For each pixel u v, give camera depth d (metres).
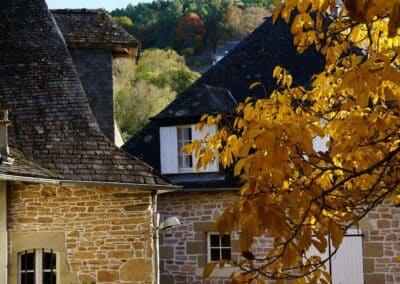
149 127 18.05
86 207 11.13
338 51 5.30
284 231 3.44
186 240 15.77
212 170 15.90
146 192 11.35
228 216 3.26
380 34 4.91
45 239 10.92
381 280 14.79
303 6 4.34
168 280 15.77
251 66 18.30
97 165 11.38
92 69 15.14
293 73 17.56
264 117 5.02
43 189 11.02
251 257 3.70
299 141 3.45
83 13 15.83
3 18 13.43
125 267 11.10
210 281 15.45
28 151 11.34
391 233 14.80
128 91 39.56
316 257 4.16
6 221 10.80
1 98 12.18
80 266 11.00
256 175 3.39
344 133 4.39
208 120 5.46
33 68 12.70
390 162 3.92
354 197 4.41
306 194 3.46
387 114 4.21
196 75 42.12
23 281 10.97
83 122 12.06
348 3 2.76
